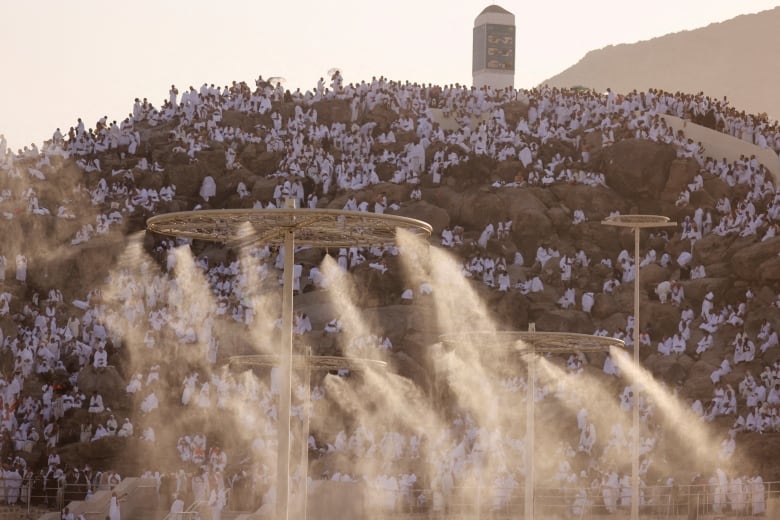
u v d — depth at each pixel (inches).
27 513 4158.5
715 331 5521.7
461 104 7042.3
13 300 5354.3
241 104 6973.4
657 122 6589.6
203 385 4830.2
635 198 6333.7
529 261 6072.8
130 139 6619.1
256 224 2127.2
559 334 3171.8
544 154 6535.4
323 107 6934.1
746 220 6028.5
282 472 2126.0
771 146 6855.3
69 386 4790.8
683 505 4407.0
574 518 4360.2
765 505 4402.1
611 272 5930.1
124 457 4554.6
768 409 4899.1
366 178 6412.4
